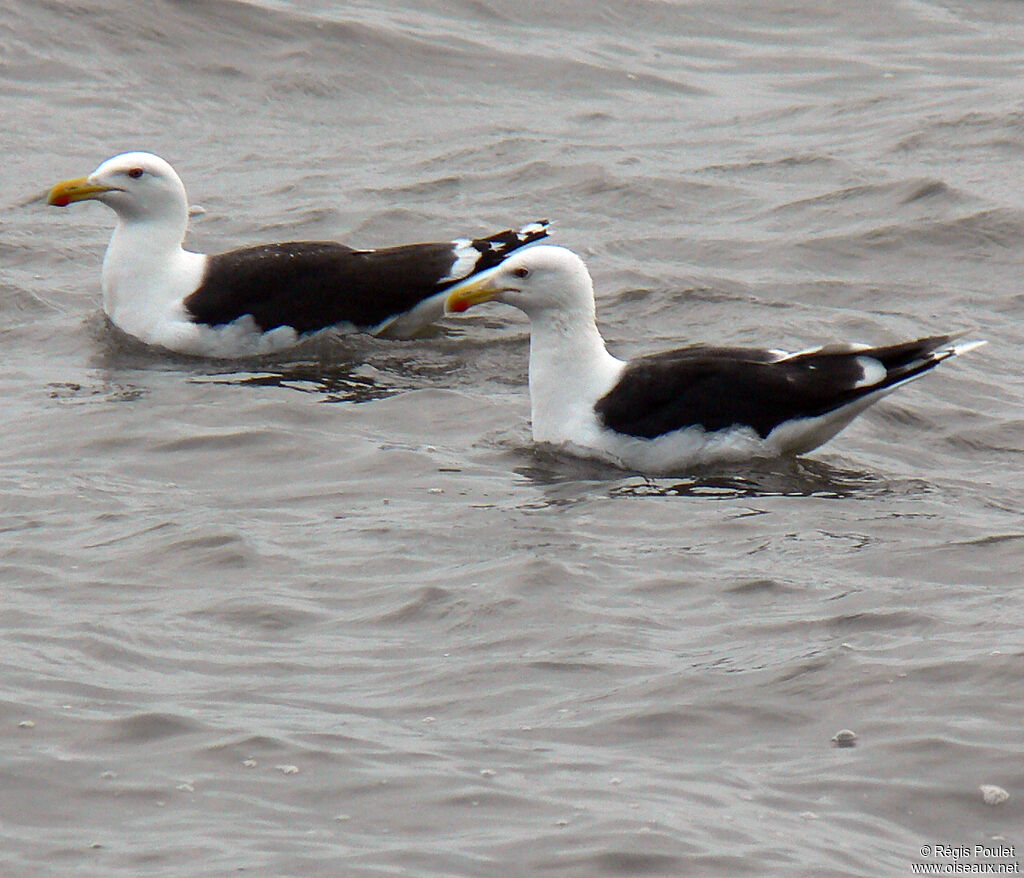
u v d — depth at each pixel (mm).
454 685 10242
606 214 21828
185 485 13812
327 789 9008
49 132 24188
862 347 14805
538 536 12711
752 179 23094
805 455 15031
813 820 8727
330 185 22688
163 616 11172
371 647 10797
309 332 17906
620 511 13375
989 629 10820
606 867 8281
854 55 28812
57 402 15867
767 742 9547
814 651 10562
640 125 25547
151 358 17516
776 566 12109
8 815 8742
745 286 19391
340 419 15602
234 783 9062
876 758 9305
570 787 9031
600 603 11406
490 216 21688
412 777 9117
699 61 28531
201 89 26078
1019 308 19062
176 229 18125
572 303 14945
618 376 15000
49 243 20516
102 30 27125
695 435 14695
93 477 13875
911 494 13938
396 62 27375
